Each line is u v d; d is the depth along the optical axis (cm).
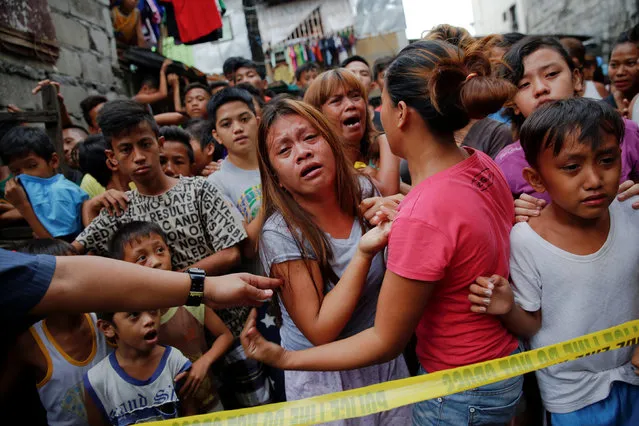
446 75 121
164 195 231
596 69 663
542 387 158
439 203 122
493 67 142
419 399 120
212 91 493
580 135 129
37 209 261
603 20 1075
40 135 273
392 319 126
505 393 140
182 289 127
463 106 123
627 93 361
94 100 412
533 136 139
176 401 191
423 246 120
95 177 304
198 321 222
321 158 154
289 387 170
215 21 683
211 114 278
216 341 221
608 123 130
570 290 145
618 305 145
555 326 149
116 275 117
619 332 133
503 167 197
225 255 224
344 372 163
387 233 133
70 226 261
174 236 229
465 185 129
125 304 119
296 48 1189
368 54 1178
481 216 128
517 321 146
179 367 197
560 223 145
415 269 120
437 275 121
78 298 112
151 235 200
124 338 181
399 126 133
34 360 180
